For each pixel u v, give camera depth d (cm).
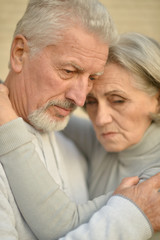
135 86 145
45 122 138
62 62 128
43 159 146
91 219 120
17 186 123
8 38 471
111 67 145
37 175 124
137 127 153
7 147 124
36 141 146
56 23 128
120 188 132
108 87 146
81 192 164
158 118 154
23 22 137
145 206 122
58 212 124
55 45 128
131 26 509
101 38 130
